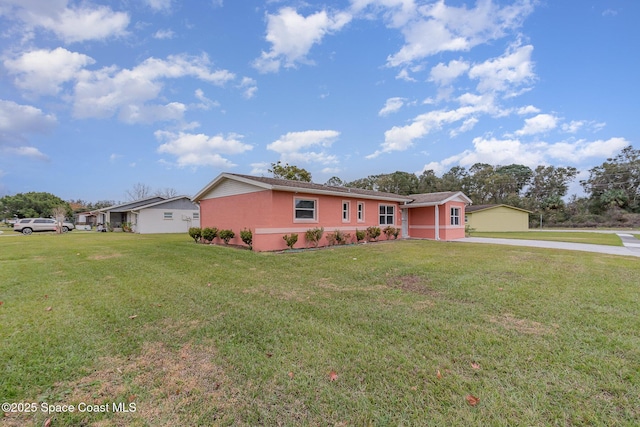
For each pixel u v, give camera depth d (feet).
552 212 139.13
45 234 77.87
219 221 47.70
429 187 158.71
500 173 176.45
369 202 51.60
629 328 11.85
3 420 6.86
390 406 7.24
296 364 9.29
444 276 21.18
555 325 12.24
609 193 139.23
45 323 12.89
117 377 8.68
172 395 7.80
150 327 12.44
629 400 7.35
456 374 8.62
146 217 85.92
